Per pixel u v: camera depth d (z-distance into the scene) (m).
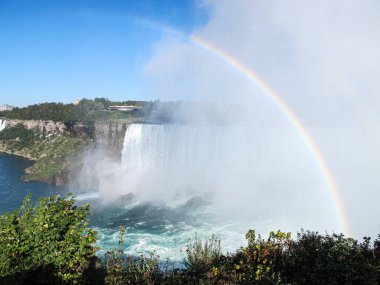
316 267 7.72
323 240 9.35
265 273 7.49
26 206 8.56
